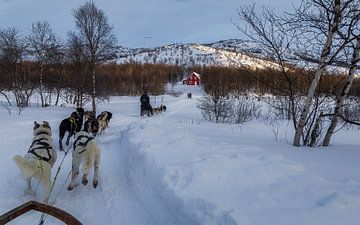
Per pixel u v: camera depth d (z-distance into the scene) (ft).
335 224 13.26
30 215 17.94
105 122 44.93
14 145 34.55
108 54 85.35
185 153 25.29
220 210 14.89
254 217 14.11
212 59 511.81
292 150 29.43
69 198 20.76
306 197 16.17
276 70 36.52
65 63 100.01
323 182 18.34
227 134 42.29
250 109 77.36
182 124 54.44
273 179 19.04
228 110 73.67
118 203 20.01
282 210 14.73
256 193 16.75
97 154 22.77
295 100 44.96
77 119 36.58
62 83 107.24
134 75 257.75
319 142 39.73
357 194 16.24
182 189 18.02
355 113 59.82
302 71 35.53
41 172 19.19
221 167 20.92
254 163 21.94
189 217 15.87
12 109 73.20
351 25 29.60
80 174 25.21
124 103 120.16
